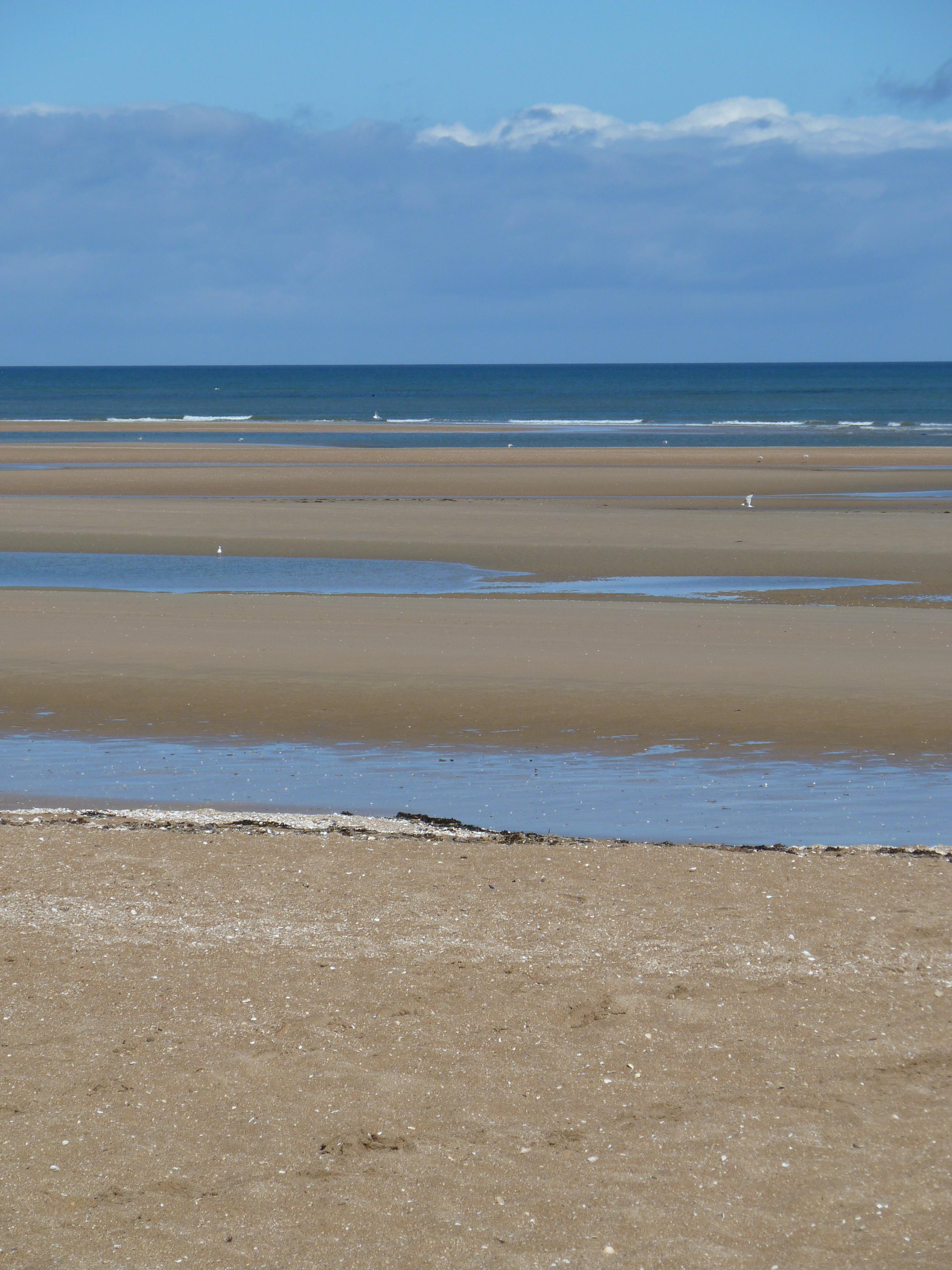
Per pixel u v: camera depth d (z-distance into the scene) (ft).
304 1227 21.89
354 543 145.79
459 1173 23.59
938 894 39.24
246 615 99.45
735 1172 23.61
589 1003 30.99
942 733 67.41
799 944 34.81
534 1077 27.35
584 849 44.73
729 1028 29.66
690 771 61.26
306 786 58.49
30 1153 24.06
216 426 410.72
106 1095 26.37
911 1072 27.45
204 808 55.01
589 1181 23.32
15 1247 21.20
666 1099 26.40
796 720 69.97
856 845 49.29
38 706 72.90
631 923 36.58
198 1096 26.35
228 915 37.29
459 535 151.02
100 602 105.19
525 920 36.86
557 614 100.73
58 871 41.47
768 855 44.47
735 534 150.30
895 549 139.44
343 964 33.45
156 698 74.69
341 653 85.56
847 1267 20.77
